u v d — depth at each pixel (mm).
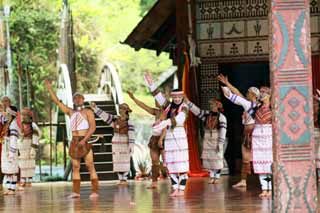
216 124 17797
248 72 23922
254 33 21359
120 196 14742
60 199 14484
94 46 48406
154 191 15969
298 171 8750
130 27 49156
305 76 8711
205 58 21625
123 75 48688
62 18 34938
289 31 8711
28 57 46281
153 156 16844
